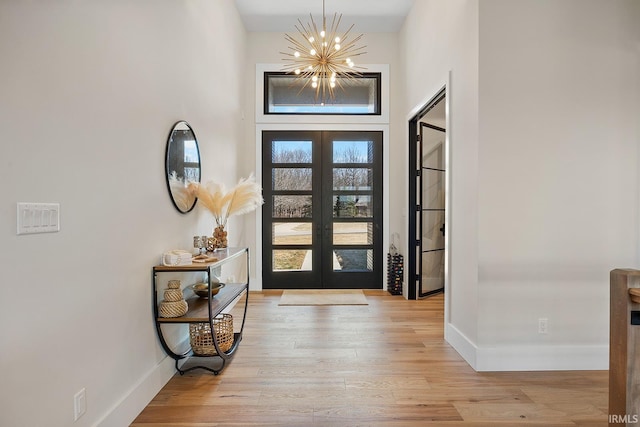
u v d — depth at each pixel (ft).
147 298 7.41
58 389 4.90
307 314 13.52
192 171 9.82
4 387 4.10
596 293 8.86
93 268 5.65
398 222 17.46
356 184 17.70
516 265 8.79
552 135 8.77
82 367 5.39
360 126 17.49
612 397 4.68
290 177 17.63
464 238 9.54
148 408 7.13
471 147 9.08
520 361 8.79
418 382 8.18
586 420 6.73
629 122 8.88
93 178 5.65
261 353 9.83
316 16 15.94
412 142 15.66
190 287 9.54
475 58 8.81
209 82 11.39
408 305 14.75
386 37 17.48
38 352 4.57
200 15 10.48
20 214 4.28
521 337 8.82
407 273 15.84
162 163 8.11
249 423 6.63
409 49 15.39
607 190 8.86
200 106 10.53
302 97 17.84
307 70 14.49
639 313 4.49
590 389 7.88
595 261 8.86
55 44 4.83
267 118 17.46
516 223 8.76
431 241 16.38
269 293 16.80
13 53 4.19
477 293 8.79
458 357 9.57
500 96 8.68
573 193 8.82
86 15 5.45
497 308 8.79
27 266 4.40
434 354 9.77
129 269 6.72
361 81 17.84
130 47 6.70
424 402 7.34
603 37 8.80
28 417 4.42
